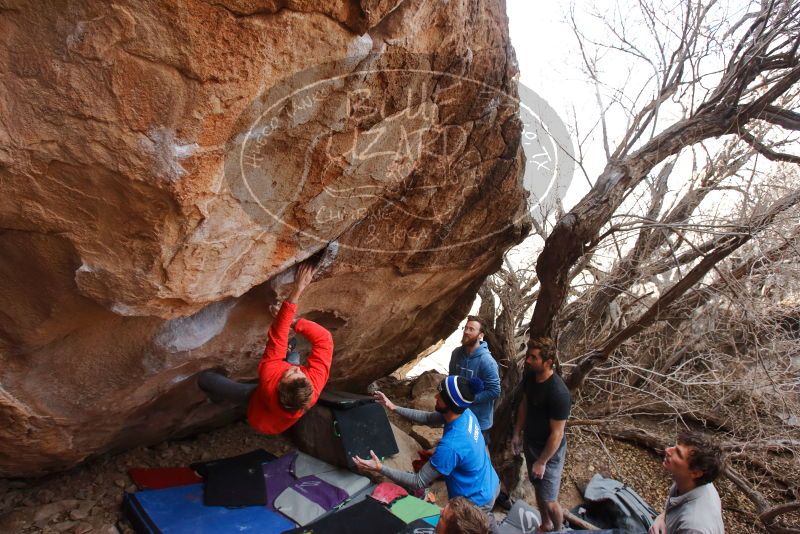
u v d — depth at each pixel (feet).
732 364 17.52
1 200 4.90
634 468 18.29
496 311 19.35
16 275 5.87
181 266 5.86
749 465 19.17
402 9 5.73
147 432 11.57
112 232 5.29
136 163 4.76
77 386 7.95
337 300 10.88
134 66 4.33
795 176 15.51
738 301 14.20
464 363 13.21
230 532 10.18
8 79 4.27
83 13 4.05
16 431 8.09
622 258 16.69
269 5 4.50
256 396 8.39
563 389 10.68
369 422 13.37
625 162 13.38
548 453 10.87
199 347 8.68
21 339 6.65
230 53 4.54
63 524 10.09
